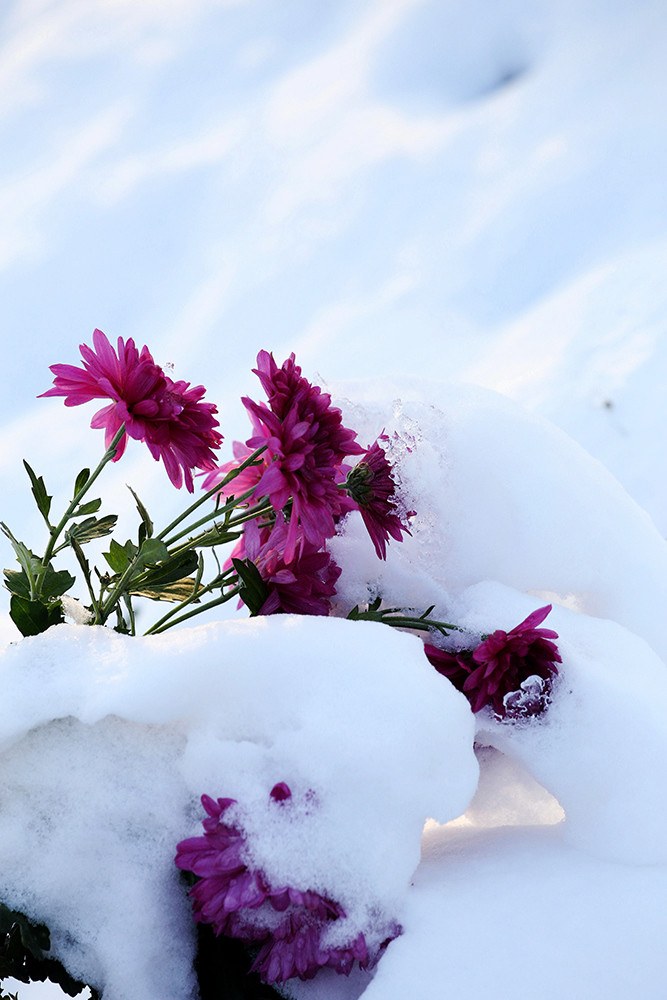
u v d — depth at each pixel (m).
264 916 0.90
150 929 0.92
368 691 0.92
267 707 0.92
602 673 0.95
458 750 0.92
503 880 0.92
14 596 0.95
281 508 0.96
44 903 0.92
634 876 0.92
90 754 0.92
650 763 0.94
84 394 0.96
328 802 0.90
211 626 0.94
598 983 0.90
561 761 0.94
